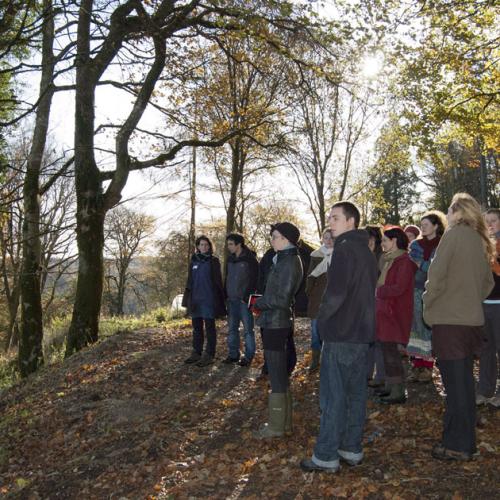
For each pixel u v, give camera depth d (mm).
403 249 5508
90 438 5957
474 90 13508
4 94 10922
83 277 11141
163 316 16266
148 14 10641
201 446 5219
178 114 14195
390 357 5555
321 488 3863
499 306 5047
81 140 11148
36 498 4797
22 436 6539
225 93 16812
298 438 5016
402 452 4391
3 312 27844
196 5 11016
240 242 7848
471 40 12328
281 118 15516
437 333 4066
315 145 23797
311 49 11820
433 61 12664
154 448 5281
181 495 4160
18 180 12156
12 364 13609
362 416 4129
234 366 8023
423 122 13562
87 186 11211
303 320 13320
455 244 4004
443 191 40406
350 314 3873
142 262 42438
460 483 3736
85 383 7984
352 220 4023
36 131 11812
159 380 7648
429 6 10938
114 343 10250
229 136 12766
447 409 4109
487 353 5160
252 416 5875
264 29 10789
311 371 7230
